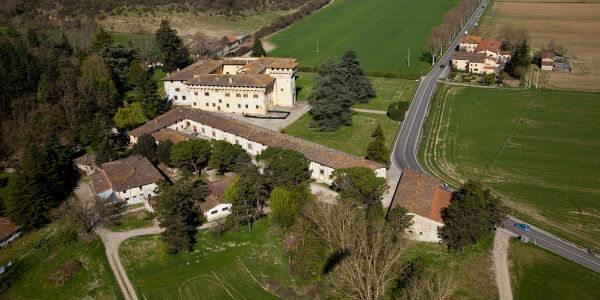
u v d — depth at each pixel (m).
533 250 88.81
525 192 110.62
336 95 142.88
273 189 99.25
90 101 135.88
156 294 79.94
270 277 84.12
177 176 116.19
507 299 77.38
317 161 111.50
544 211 102.62
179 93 161.75
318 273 83.88
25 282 82.94
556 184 114.25
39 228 97.81
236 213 93.75
